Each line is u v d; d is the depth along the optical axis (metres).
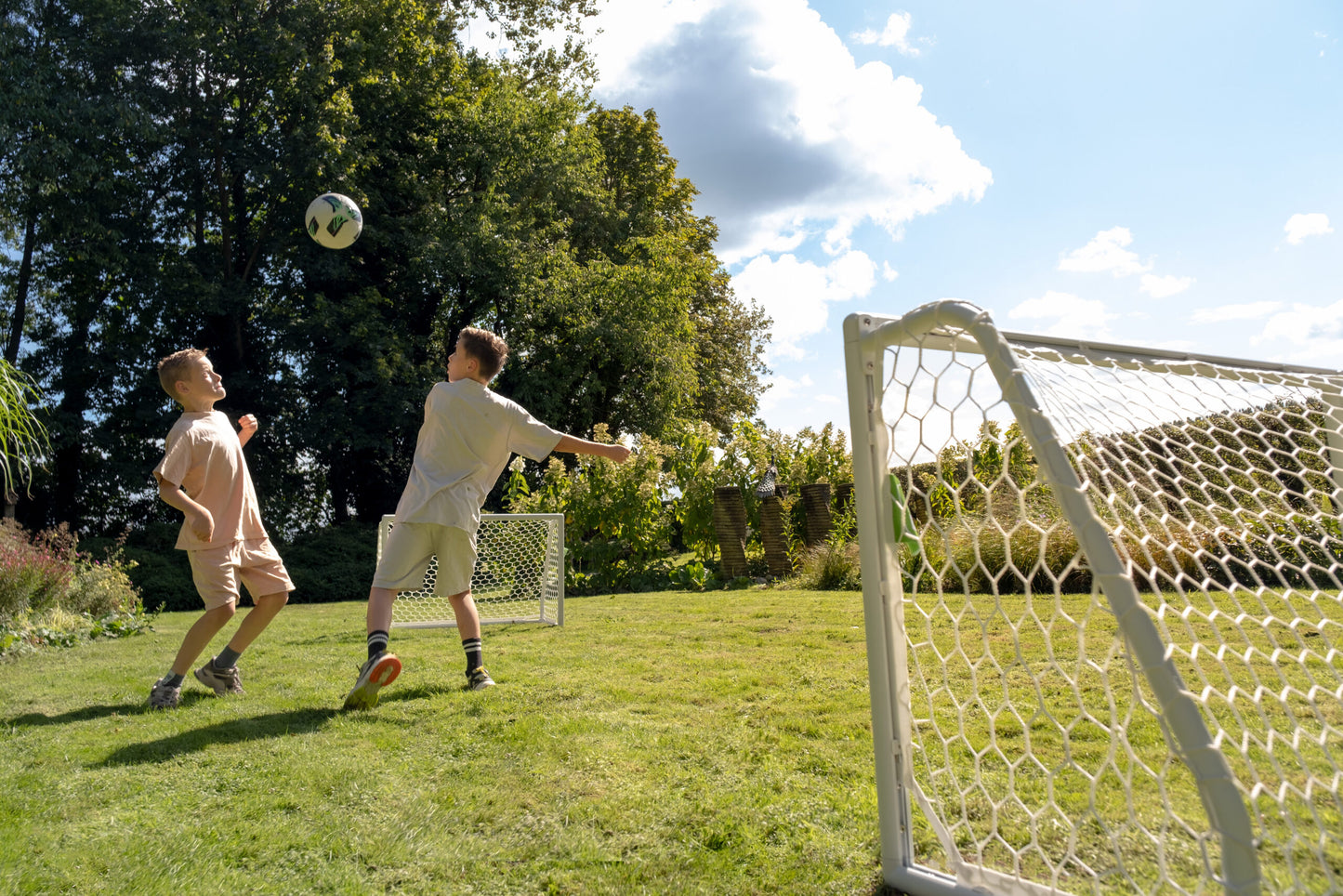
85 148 15.39
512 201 21.34
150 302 16.47
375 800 2.23
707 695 3.45
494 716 3.14
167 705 3.41
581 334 20.95
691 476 12.26
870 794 2.22
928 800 1.78
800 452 12.73
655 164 27.25
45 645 6.17
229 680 3.73
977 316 1.62
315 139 16.81
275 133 17.50
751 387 33.53
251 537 3.74
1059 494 1.44
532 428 3.75
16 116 14.07
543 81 23.11
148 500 17.75
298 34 17.09
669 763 2.51
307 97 16.84
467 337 3.81
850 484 12.09
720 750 2.64
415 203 20.23
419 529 3.59
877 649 1.83
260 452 18.05
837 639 5.03
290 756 2.63
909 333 1.81
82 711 3.34
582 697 3.45
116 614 7.83
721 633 5.50
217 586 3.49
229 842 1.96
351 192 17.50
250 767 2.53
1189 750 1.28
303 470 19.59
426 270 19.05
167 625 8.16
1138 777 2.17
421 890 1.73
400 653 4.88
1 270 16.81
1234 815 1.25
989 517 1.69
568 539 11.65
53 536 8.54
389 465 20.58
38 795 2.29
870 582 1.86
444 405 3.71
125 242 16.50
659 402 22.64
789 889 1.72
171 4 16.53
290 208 17.80
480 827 2.06
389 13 18.84
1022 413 1.50
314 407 18.44
